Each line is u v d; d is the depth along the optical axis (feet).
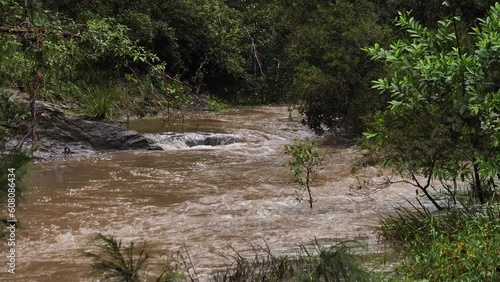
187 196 40.29
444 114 29.60
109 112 60.29
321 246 27.89
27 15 27.02
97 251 28.43
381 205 36.09
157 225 33.71
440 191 35.40
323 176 45.01
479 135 29.37
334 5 62.80
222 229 32.58
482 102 27.55
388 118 31.35
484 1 57.82
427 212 30.58
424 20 63.16
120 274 12.40
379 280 18.29
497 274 21.38
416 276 22.06
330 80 60.23
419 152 30.50
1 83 13.64
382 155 35.32
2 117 15.44
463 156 29.76
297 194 39.37
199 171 48.83
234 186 43.21
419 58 30.58
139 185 43.65
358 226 31.78
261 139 66.18
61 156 53.83
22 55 26.11
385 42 59.47
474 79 28.37
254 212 36.11
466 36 40.73
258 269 23.62
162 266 25.55
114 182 44.57
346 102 60.75
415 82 30.27
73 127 55.88
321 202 37.86
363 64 59.88
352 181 42.83
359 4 63.87
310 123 64.44
